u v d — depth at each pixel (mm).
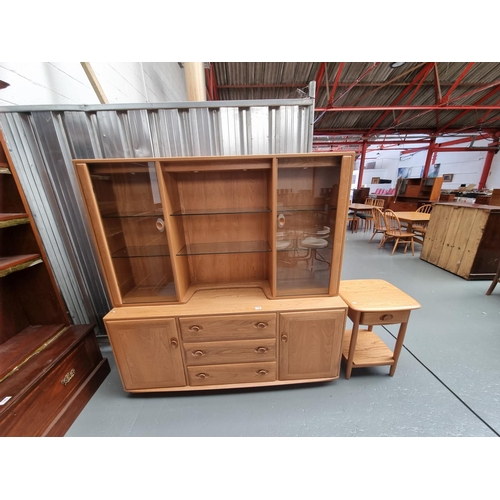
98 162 1100
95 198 1162
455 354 1679
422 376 1501
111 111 1347
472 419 1227
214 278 1560
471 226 2859
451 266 3158
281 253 1513
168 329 1257
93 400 1396
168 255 1431
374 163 12039
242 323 1265
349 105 5469
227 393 1424
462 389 1400
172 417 1283
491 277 2871
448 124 6816
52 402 1159
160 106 1336
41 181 1415
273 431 1200
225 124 1398
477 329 1948
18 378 1072
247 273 1558
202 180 1371
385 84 4383
